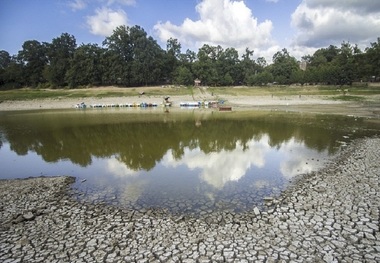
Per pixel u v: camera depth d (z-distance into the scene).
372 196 11.95
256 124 35.81
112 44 96.44
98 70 89.81
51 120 42.62
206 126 35.19
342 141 24.23
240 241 8.98
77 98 71.25
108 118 44.12
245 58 125.62
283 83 104.12
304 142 24.53
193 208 11.80
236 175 16.25
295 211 10.98
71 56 98.56
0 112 56.28
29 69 98.31
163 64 95.56
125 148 23.83
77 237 9.41
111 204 12.32
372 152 19.27
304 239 8.98
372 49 95.25
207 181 15.28
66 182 15.37
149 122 39.34
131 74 89.19
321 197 12.14
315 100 66.06
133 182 15.31
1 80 96.12
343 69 89.75
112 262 8.05
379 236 8.98
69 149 23.80
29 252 8.56
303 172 16.30
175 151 22.56
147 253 8.45
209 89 84.69
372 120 36.84
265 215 10.82
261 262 7.89
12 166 19.22
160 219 10.70
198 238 9.20
